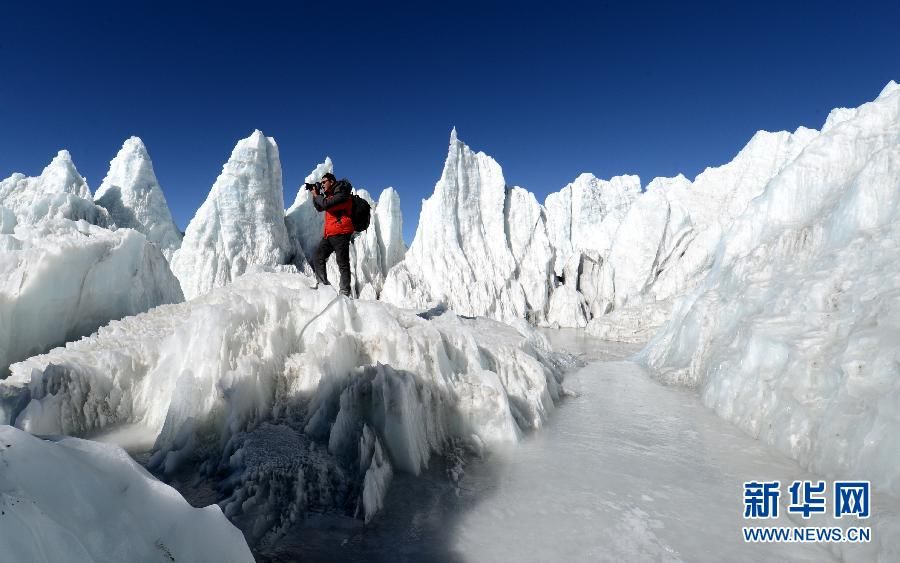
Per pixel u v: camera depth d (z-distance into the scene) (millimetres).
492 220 31094
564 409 6395
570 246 36312
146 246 10461
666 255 27031
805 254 7469
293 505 3229
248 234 27625
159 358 5121
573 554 2848
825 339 5031
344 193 5770
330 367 4500
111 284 9125
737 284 8734
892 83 10906
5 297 7168
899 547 2574
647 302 24141
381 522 3205
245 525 3002
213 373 4500
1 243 8516
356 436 3998
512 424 4906
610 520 3254
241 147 27578
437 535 3053
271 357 4855
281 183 30703
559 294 28656
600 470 4160
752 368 5859
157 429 4590
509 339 7500
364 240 31500
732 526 3189
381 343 5047
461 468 4156
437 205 30328
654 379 8883
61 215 23562
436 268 29438
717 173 28328
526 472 4102
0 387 4531
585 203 37281
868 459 3455
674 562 2770
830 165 8641
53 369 4406
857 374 4102
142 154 31203
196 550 1693
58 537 1341
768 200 9734
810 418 4398
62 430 4254
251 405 4348
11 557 1188
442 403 4859
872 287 4973
